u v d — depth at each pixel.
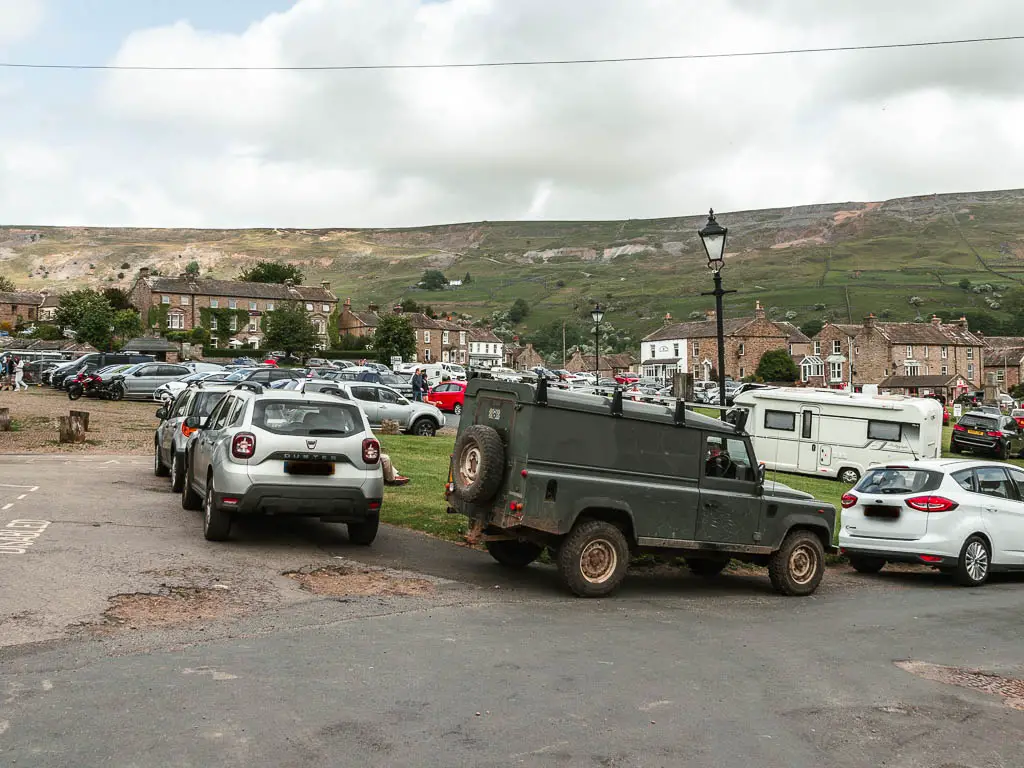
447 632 7.18
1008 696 6.48
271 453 9.94
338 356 99.25
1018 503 13.10
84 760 4.22
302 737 4.68
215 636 6.60
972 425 38.03
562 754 4.70
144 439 23.34
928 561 12.20
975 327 151.12
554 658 6.60
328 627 7.08
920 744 5.27
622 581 10.70
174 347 66.19
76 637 6.32
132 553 9.34
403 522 12.90
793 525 10.84
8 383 41.41
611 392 10.49
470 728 4.98
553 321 195.50
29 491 13.29
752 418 27.75
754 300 191.25
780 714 5.66
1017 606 10.73
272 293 109.00
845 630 8.62
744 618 8.93
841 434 25.84
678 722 5.34
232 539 10.66
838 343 99.50
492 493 9.20
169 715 4.87
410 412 28.72
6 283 166.25
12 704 4.91
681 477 9.94
